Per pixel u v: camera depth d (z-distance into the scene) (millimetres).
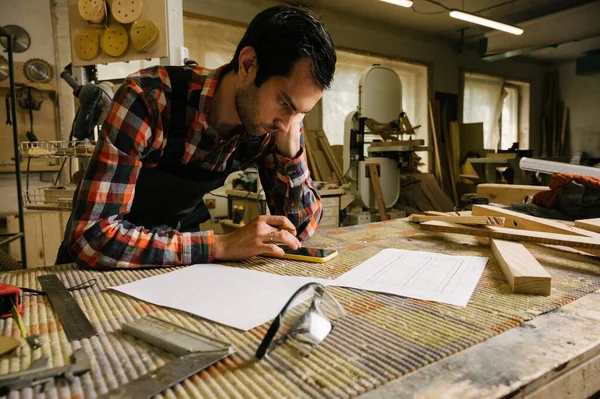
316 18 693
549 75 7355
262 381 334
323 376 339
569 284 605
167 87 804
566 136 7336
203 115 822
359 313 489
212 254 757
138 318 482
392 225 1168
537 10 5031
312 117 4438
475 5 4801
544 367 354
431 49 5609
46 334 437
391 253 819
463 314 483
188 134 842
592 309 502
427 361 364
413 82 5625
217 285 609
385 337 417
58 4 3020
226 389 322
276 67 675
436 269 692
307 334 407
